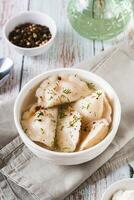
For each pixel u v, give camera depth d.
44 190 0.55
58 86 0.58
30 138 0.55
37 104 0.58
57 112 0.57
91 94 0.58
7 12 0.77
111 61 0.67
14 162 0.58
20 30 0.73
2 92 0.67
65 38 0.73
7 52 0.71
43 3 0.78
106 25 0.70
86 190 0.57
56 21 0.76
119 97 0.63
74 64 0.70
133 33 0.73
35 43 0.71
